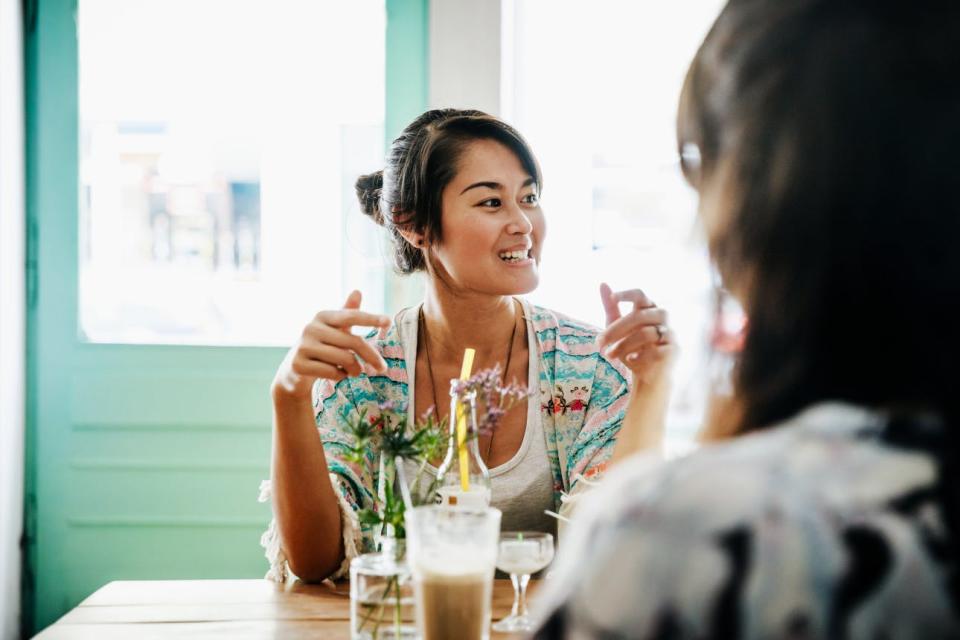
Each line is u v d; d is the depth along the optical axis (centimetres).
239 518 256
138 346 257
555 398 167
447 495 116
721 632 38
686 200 55
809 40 47
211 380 257
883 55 45
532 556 112
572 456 162
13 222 249
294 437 140
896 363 45
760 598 38
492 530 97
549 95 273
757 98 48
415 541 96
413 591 106
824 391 46
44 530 255
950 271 44
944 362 44
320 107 260
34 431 256
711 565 39
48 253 257
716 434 52
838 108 45
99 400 256
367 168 262
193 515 256
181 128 259
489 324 169
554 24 272
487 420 118
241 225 261
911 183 45
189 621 121
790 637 37
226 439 257
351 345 132
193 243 261
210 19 259
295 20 259
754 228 48
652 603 39
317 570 143
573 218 274
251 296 261
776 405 47
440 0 257
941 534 39
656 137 273
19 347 252
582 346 171
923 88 45
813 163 46
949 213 44
